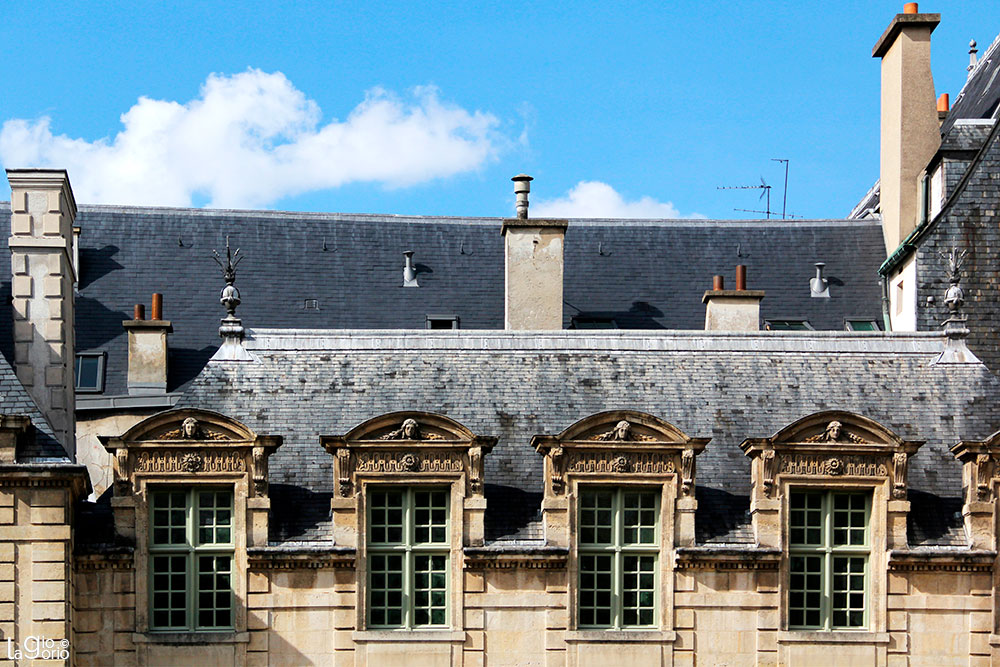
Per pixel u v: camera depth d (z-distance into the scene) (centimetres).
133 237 5434
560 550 3456
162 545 3466
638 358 3912
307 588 3459
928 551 3497
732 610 3484
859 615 3522
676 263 5547
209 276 5369
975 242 4847
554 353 3909
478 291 5444
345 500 3469
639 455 3509
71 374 4091
